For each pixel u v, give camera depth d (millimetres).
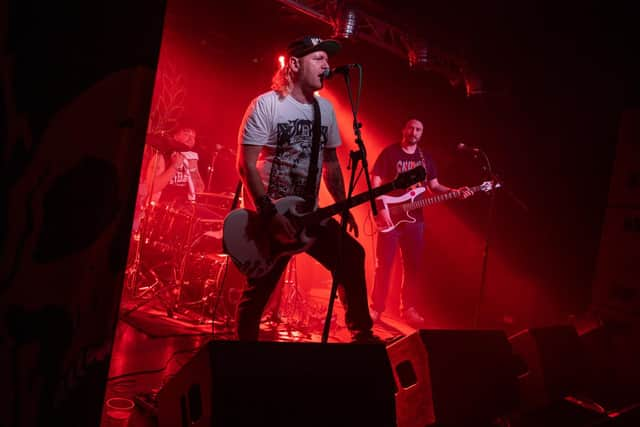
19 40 1092
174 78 7234
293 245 2512
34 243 1122
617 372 4000
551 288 5641
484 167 4438
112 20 1174
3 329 1104
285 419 1468
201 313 4258
